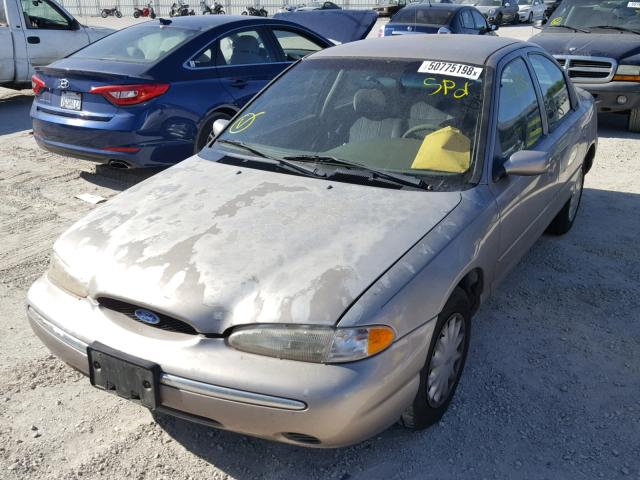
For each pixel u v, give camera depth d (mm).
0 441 2959
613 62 8562
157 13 38188
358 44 4277
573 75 8867
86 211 5840
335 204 3088
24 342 3771
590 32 9477
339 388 2398
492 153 3430
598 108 8852
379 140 3541
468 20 13375
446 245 2898
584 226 5574
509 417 3156
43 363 3568
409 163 3383
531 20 29156
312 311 2482
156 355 2561
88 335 2723
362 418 2475
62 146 6180
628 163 7512
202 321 2535
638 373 3527
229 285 2594
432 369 2922
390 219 2971
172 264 2719
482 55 3844
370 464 2859
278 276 2621
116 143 5883
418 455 2908
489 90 3596
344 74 3928
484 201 3238
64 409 3195
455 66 3752
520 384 3414
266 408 2430
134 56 6371
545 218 4398
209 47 6461
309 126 3768
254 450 2941
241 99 6609
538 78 4363
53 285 3006
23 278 4555
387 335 2518
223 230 2908
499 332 3912
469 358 3641
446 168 3326
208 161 3713
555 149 4246
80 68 6012
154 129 5945
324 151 3578
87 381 3422
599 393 3350
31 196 6230
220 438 3014
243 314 2518
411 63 3842
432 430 3064
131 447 2947
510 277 4621
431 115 3562
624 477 2783
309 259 2701
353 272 2631
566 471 2816
